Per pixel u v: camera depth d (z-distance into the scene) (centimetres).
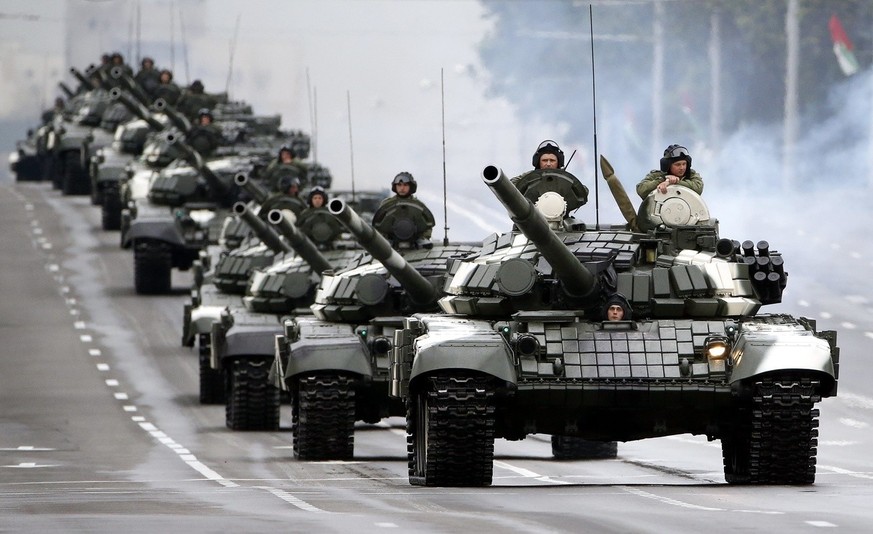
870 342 14375
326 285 9544
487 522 5597
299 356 8744
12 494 6988
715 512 5975
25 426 10812
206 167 16925
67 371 13700
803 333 7538
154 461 8831
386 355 8800
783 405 7256
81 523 5631
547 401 7431
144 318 16475
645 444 10131
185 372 13762
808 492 6900
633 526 5491
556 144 8575
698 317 7800
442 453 7225
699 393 7406
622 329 7638
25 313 16725
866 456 9062
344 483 7506
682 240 8162
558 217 8219
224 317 11169
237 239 14712
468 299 7875
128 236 17700
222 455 9181
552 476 8212
